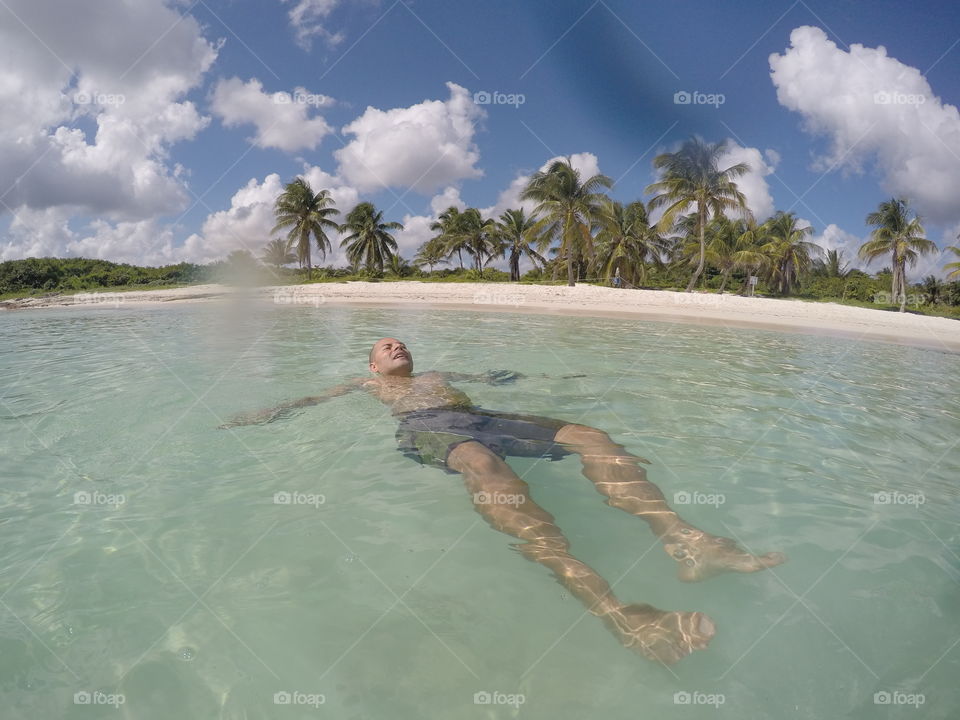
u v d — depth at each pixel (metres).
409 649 1.86
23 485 3.16
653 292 23.70
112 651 1.87
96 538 2.58
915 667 1.76
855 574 2.27
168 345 8.82
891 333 12.91
